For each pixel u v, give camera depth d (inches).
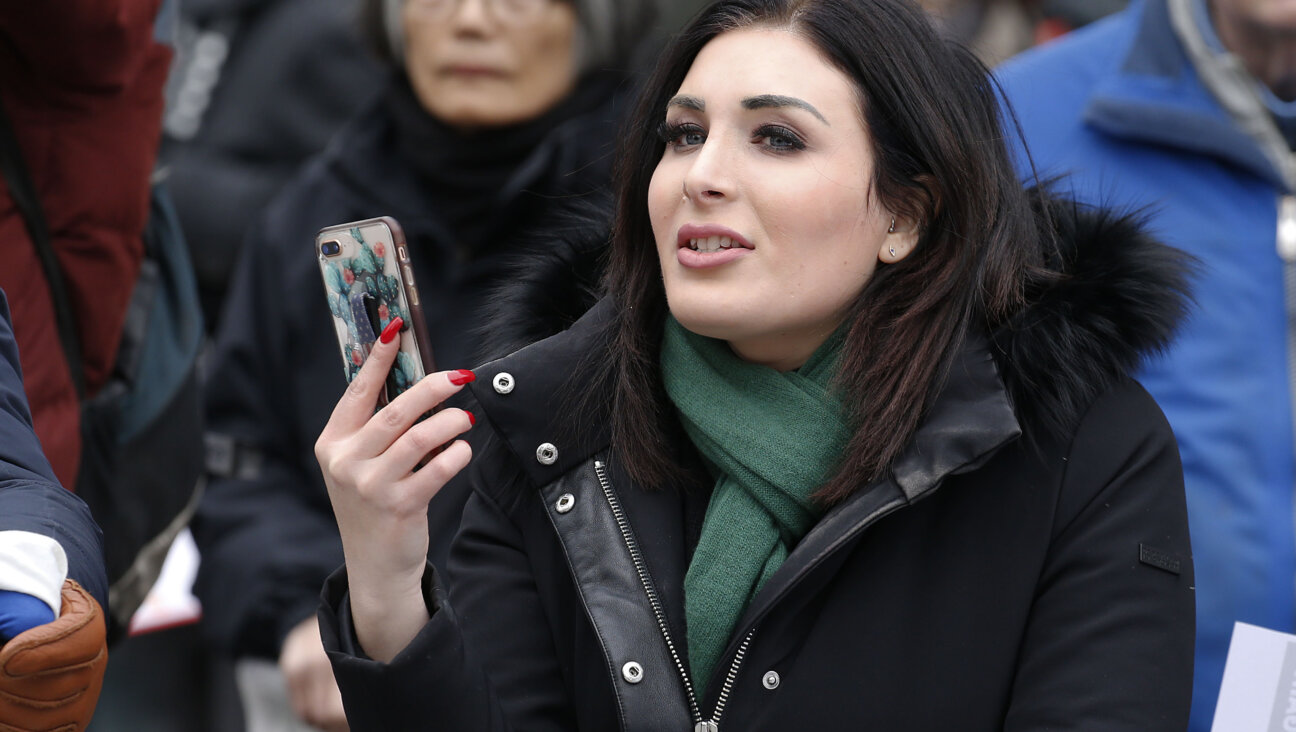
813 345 240.4
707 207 228.2
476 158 382.9
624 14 389.7
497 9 376.5
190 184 462.0
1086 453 234.4
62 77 292.2
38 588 197.6
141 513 328.5
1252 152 338.0
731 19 236.7
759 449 233.3
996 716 230.1
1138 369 240.8
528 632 243.4
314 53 467.8
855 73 231.8
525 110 381.4
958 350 233.8
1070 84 357.4
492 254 380.8
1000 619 230.2
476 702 224.5
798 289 228.8
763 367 238.8
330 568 372.8
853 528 223.6
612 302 250.2
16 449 221.6
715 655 230.1
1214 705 322.7
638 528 238.4
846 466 228.8
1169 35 346.9
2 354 234.4
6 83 292.2
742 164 228.7
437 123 384.8
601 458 243.1
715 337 237.0
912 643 229.1
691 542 241.3
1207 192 342.3
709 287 229.0
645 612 233.0
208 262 459.8
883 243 238.4
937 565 231.8
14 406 228.8
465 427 216.4
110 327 312.8
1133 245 246.4
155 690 421.1
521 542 247.3
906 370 231.6
